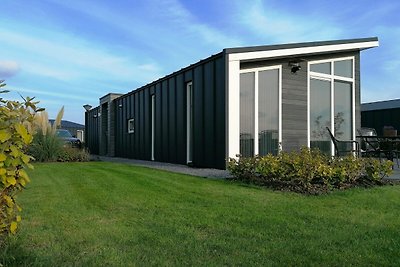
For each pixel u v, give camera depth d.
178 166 9.38
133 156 14.02
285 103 9.59
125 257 2.59
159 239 3.01
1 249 2.53
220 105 8.16
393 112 19.20
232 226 3.44
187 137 9.88
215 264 2.49
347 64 11.05
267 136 9.18
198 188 5.51
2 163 2.09
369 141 9.38
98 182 6.13
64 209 4.09
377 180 6.24
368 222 3.65
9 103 2.27
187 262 2.52
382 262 2.58
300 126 9.84
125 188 5.52
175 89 10.53
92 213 3.91
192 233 3.20
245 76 8.94
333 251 2.79
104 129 18.12
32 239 2.94
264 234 3.20
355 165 6.04
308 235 3.19
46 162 10.84
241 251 2.76
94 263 2.46
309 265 2.51
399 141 8.87
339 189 5.62
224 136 7.96
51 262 2.45
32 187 5.61
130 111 14.43
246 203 4.47
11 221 2.32
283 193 5.18
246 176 6.25
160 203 4.44
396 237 3.15
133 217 3.76
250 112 8.93
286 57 9.38
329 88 10.59
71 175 7.08
